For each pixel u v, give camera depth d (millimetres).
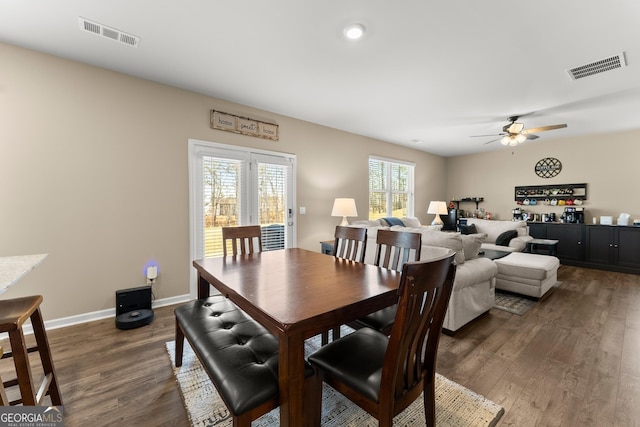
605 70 2678
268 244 3896
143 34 2148
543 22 1981
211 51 2389
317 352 1308
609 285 3916
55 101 2463
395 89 3148
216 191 3426
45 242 2449
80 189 2588
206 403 1568
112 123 2725
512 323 2689
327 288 1401
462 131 4926
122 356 2059
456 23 2006
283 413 1075
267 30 2100
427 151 6723
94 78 2631
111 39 2215
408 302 987
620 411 1536
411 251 2746
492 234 5316
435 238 2707
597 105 3605
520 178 6137
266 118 3844
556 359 2061
